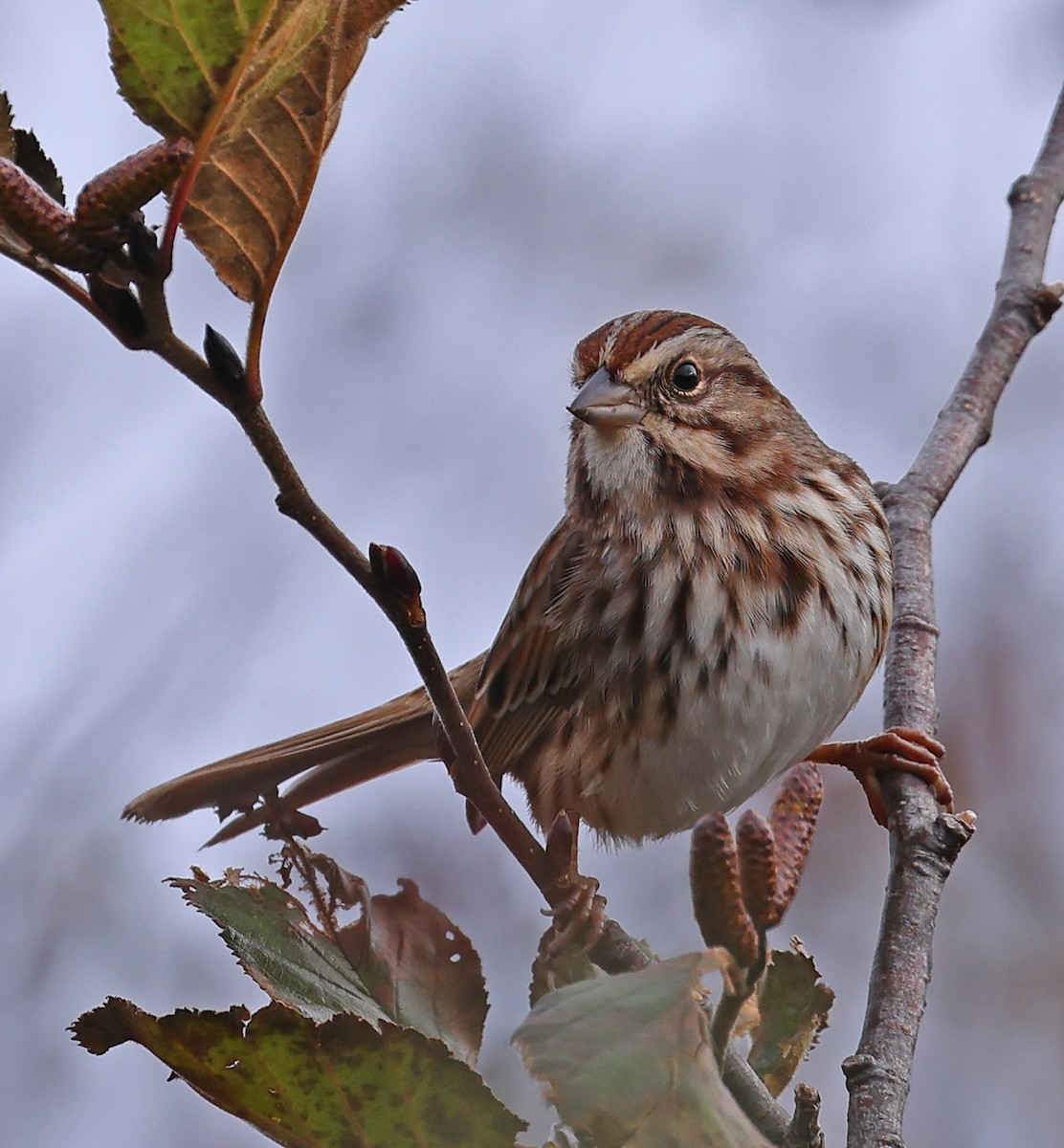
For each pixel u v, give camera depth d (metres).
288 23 2.89
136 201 2.89
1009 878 3.93
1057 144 3.86
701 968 3.00
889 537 3.83
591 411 3.82
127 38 2.87
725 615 3.82
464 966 3.70
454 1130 3.39
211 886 3.70
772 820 3.72
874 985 3.75
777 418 3.83
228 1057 3.39
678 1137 2.82
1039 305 3.85
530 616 3.83
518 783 3.84
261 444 3.23
